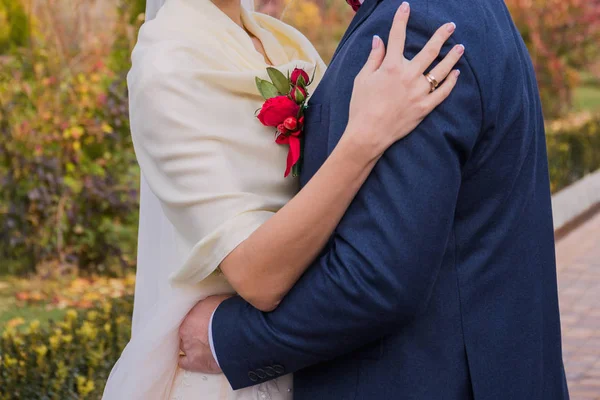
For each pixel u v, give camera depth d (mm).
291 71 1805
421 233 1381
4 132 5504
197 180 1587
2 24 6211
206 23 1757
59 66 6043
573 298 5426
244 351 1564
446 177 1388
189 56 1676
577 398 3889
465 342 1482
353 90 1468
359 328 1444
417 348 1489
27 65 6051
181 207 1602
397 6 1487
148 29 1732
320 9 8773
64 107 5684
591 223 7586
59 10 6324
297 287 1510
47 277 5297
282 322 1511
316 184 1456
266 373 1566
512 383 1492
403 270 1388
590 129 10047
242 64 1750
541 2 10484
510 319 1504
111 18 6473
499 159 1479
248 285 1525
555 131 9547
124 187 5531
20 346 3352
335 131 1514
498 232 1505
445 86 1411
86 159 5602
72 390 3111
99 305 4238
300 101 1631
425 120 1409
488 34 1474
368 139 1412
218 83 1651
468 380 1485
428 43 1425
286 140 1621
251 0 2203
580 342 4629
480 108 1427
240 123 1653
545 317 1570
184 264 1596
